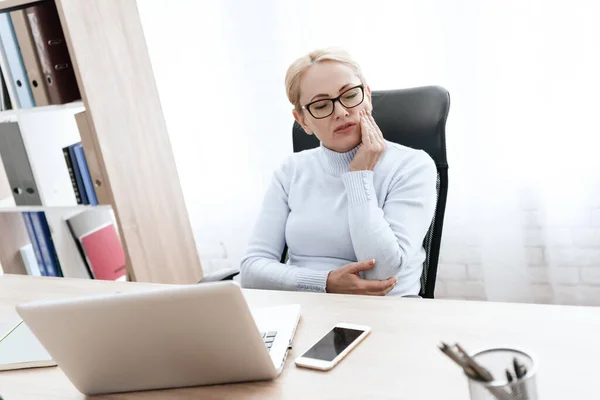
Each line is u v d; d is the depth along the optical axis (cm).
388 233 171
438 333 126
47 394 131
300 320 141
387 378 114
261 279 184
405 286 178
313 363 122
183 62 280
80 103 262
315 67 177
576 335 117
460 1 234
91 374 123
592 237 243
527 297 256
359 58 254
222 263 307
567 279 250
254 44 267
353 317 138
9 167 289
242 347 114
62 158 293
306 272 176
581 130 234
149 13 278
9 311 175
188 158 294
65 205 284
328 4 252
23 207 293
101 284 185
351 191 177
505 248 252
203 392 121
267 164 282
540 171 242
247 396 117
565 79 231
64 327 116
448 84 244
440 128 182
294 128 205
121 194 267
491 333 122
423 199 177
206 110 284
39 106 271
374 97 192
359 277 171
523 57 233
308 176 191
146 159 278
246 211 293
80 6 251
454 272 267
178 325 112
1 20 264
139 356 118
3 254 308
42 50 261
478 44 236
